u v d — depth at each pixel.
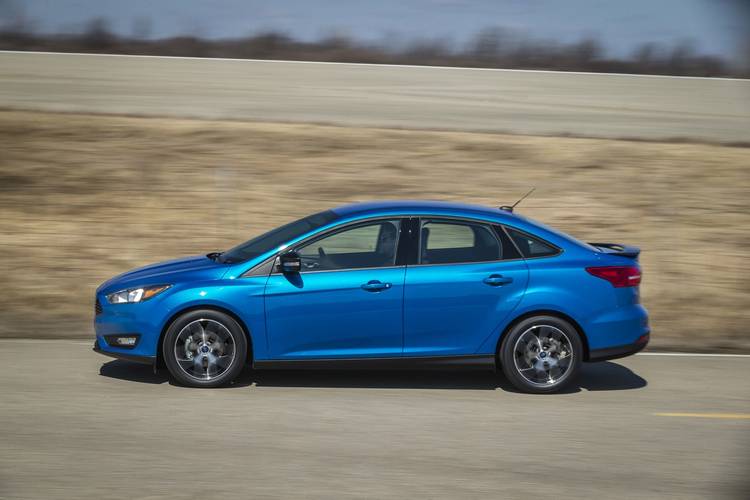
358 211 8.49
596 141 20.02
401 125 20.86
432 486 5.80
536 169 18.25
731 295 12.73
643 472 6.16
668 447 6.70
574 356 8.23
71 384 8.07
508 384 8.57
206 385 8.06
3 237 14.23
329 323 8.09
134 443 6.49
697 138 20.56
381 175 17.67
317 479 5.88
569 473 6.11
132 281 8.24
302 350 8.13
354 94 24.44
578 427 7.18
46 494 5.49
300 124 20.58
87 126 19.84
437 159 18.58
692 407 7.83
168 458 6.20
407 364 8.21
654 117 22.83
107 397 7.68
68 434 6.66
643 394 8.27
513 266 8.27
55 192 16.39
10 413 7.15
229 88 24.69
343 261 8.21
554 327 8.23
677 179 17.86
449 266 8.23
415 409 7.60
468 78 27.39
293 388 8.18
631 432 7.07
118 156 18.20
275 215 15.68
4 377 8.27
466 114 22.28
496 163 18.47
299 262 7.99
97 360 8.98
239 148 18.83
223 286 8.03
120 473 5.89
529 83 26.83
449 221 8.38
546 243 8.41
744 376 9.01
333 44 34.62
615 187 17.42
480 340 8.22
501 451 6.54
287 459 6.25
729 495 5.76
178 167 17.73
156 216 15.48
